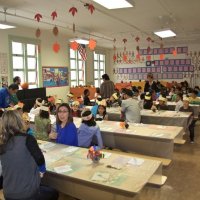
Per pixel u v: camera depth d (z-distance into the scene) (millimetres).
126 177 2168
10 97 5555
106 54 13742
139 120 5109
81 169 2359
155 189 3398
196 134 6430
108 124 4551
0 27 6016
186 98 6422
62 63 9836
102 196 2445
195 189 3451
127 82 13273
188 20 7410
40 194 2266
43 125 3748
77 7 5668
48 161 2574
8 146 1914
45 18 6777
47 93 9039
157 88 8102
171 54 13078
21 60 7996
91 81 12062
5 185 1964
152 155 3939
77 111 5500
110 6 4684
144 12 6332
